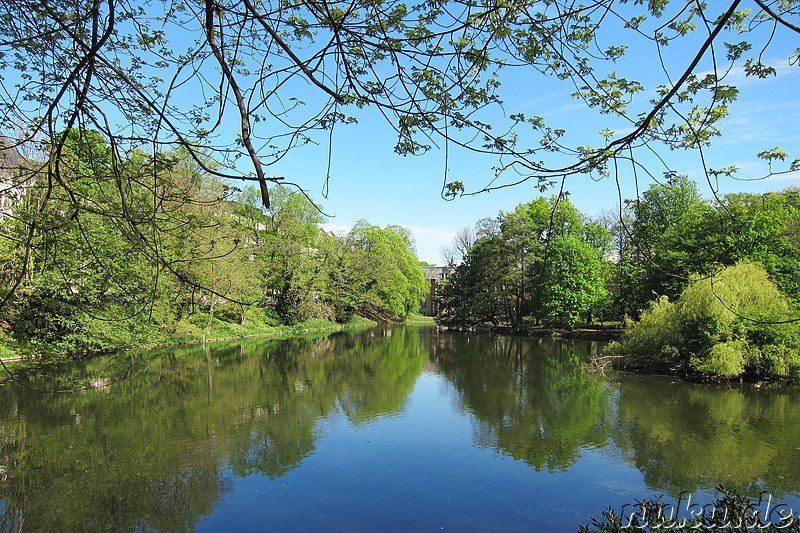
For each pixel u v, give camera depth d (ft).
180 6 14.03
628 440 41.14
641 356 77.61
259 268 133.59
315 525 27.27
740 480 32.73
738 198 100.99
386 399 56.44
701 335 66.44
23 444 38.55
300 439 41.37
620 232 132.57
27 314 67.31
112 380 62.03
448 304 179.22
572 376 70.79
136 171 15.69
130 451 37.63
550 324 132.87
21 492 30.58
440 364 84.02
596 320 154.30
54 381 59.72
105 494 30.53
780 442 40.04
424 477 33.68
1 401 50.31
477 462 36.47
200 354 88.89
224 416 47.62
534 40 12.32
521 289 142.61
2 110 15.52
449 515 28.48
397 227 251.80
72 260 51.11
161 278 74.18
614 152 12.23
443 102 13.28
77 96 12.66
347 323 188.55
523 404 53.98
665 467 35.19
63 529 26.40
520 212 147.13
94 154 17.02
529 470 34.96
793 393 57.62
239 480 32.91
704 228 94.02
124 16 14.42
